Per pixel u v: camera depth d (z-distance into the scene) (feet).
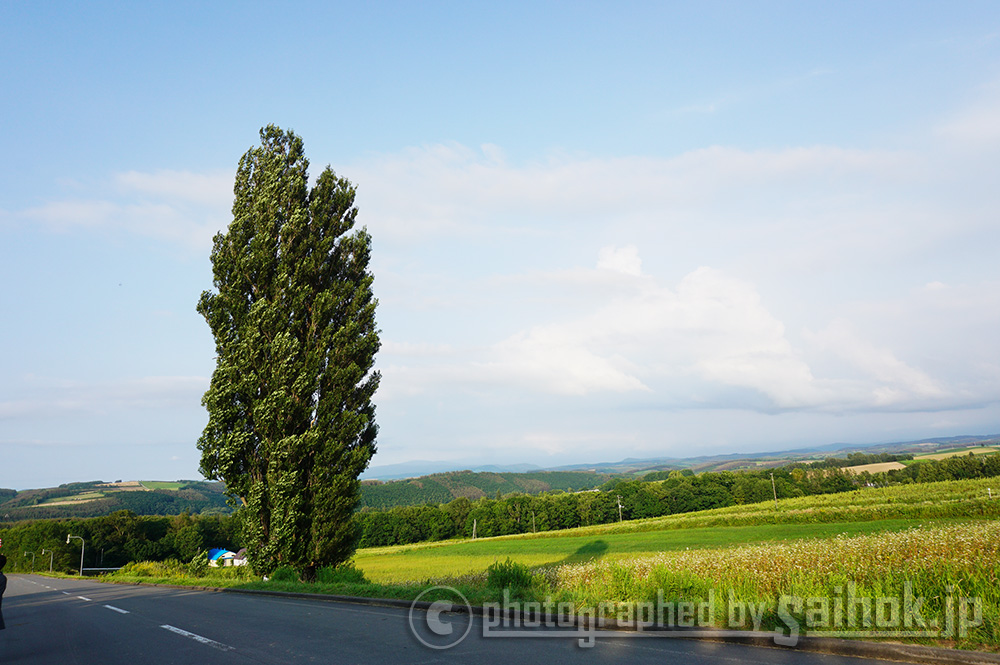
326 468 77.41
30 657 31.35
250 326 81.20
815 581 33.04
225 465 78.38
